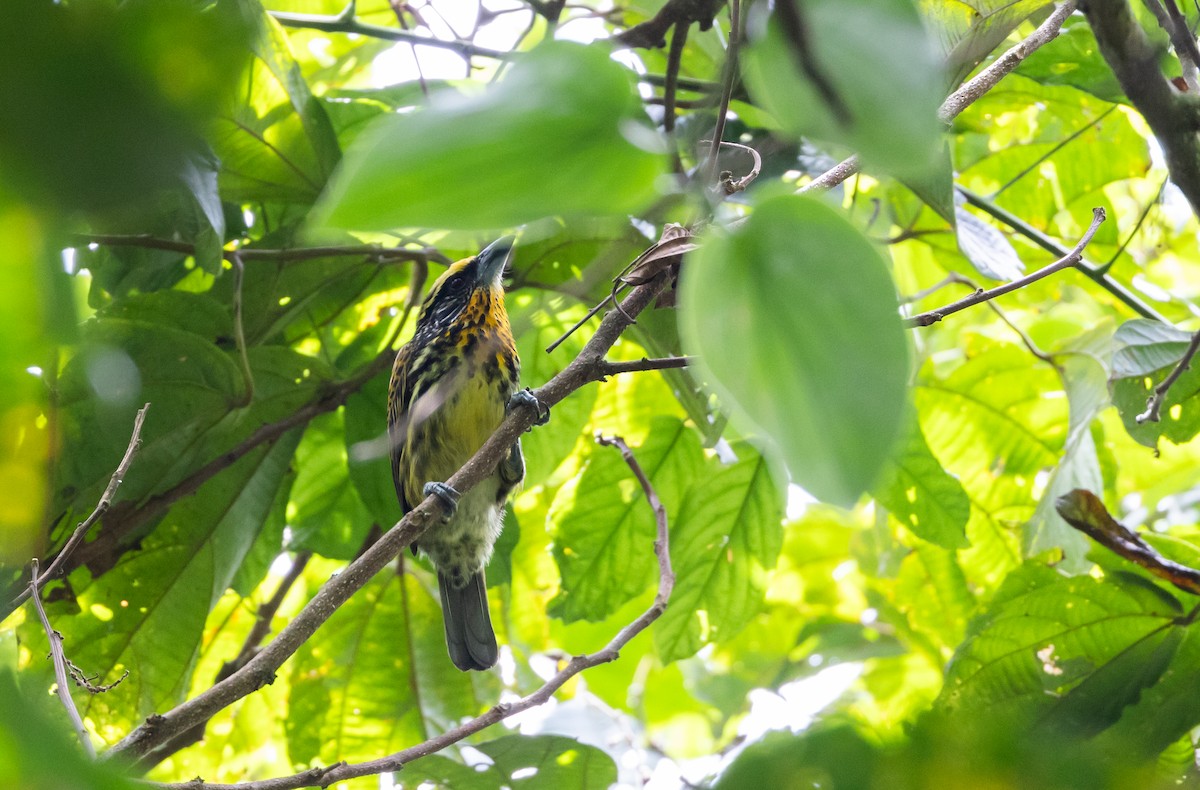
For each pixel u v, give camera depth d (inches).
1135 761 99.9
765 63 76.1
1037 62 375.9
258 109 312.5
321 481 404.5
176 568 360.5
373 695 419.5
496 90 73.9
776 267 84.6
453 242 351.6
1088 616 318.3
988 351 438.3
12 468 83.0
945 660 485.7
